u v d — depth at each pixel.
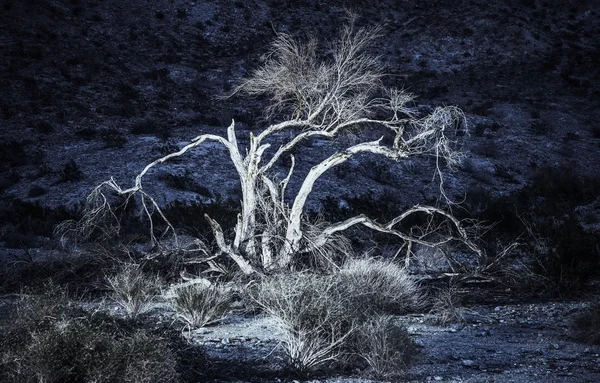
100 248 16.25
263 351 9.88
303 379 8.50
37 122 50.78
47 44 65.94
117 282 13.31
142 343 7.10
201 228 20.95
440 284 16.77
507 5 92.38
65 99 56.41
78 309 7.91
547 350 10.33
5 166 42.12
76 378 6.86
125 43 71.44
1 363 6.77
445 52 80.19
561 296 15.56
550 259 16.50
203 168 40.78
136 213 31.09
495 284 17.14
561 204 39.19
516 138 55.78
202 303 12.05
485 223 26.11
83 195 35.69
